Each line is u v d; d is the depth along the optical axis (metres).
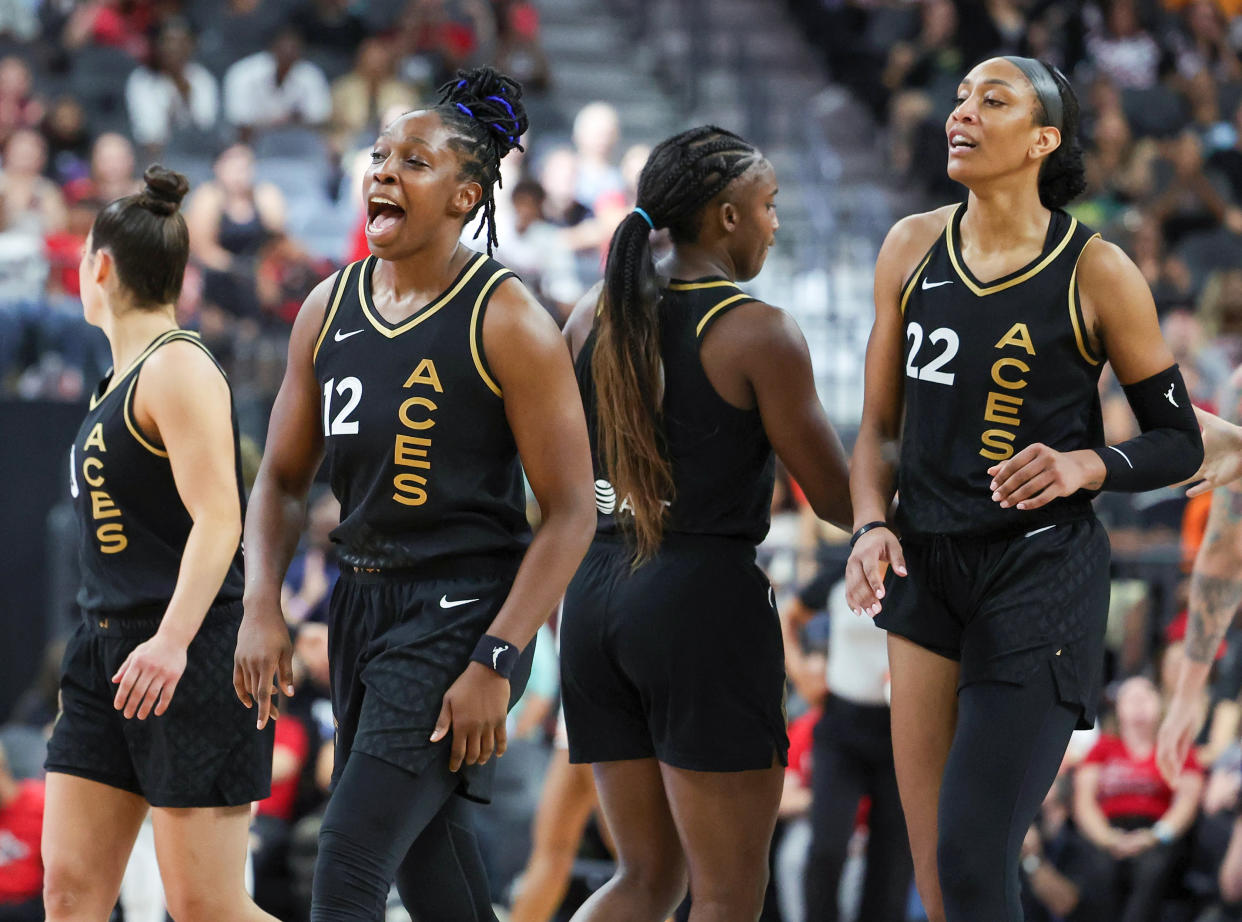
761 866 9.55
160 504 9.55
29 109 31.89
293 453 9.13
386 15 38.81
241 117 34.12
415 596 8.55
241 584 9.78
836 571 15.60
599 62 39.91
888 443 9.46
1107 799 16.47
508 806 17.45
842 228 31.28
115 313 9.75
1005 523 8.73
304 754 16.84
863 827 16.36
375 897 8.15
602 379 9.59
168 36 34.19
